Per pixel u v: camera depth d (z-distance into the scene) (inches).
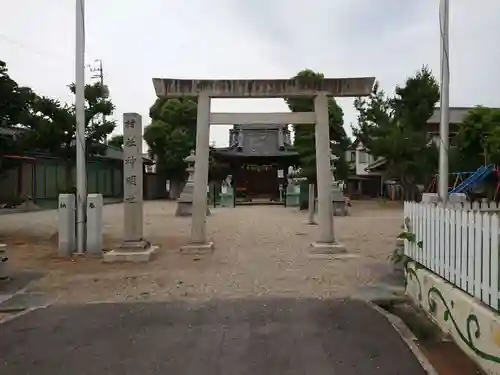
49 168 1337.4
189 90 511.2
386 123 1282.0
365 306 303.6
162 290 352.8
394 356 219.0
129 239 478.9
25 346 235.3
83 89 496.7
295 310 295.7
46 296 338.0
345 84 509.7
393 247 556.1
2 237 650.8
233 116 515.5
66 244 491.8
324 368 205.6
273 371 202.7
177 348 230.1
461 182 1014.4
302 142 1284.4
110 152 1694.1
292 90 510.6
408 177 1302.9
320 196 522.3
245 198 1674.5
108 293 345.1
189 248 512.1
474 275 221.9
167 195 1989.4
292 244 583.8
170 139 1754.4
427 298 279.0
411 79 1247.5
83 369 206.2
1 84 580.1
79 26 493.4
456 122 1507.1
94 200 496.1
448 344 237.1
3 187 1153.4
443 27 504.4
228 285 366.9
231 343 236.4
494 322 194.2
